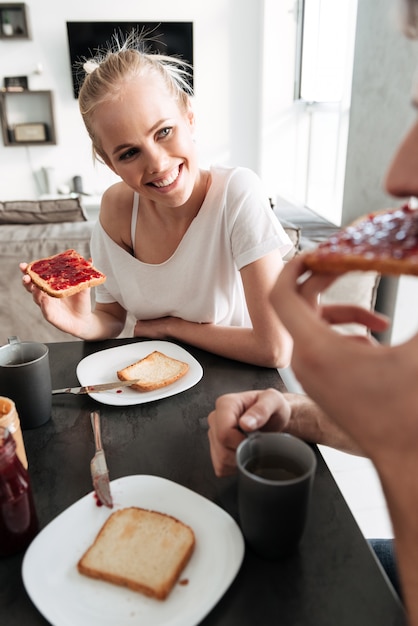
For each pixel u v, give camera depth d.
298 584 0.58
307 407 0.85
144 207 1.33
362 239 0.50
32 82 5.35
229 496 0.72
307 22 4.92
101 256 1.44
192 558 0.62
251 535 0.61
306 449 0.63
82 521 0.67
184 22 5.21
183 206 1.28
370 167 2.38
